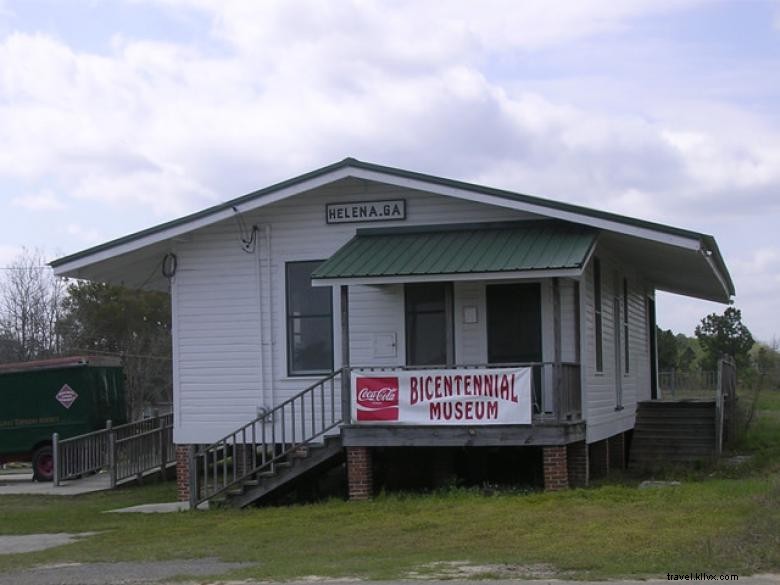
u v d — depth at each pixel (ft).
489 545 43.16
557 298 59.41
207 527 54.39
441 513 53.01
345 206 68.64
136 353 154.30
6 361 151.33
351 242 66.59
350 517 54.19
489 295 65.77
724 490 54.34
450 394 60.39
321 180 66.08
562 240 62.23
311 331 69.36
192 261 71.36
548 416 61.21
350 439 61.41
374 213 68.18
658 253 74.13
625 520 46.68
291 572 38.37
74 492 79.41
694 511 47.88
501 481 67.26
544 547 41.63
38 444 96.37
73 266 69.92
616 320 79.51
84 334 156.15
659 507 50.01
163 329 163.43
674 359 207.21
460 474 68.39
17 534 56.65
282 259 69.82
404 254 62.69
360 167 65.36
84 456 87.92
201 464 70.49
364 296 68.33
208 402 70.64
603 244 72.79
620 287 81.51
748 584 32.58
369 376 61.52
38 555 47.24
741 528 42.32
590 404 67.00
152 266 76.18
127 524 57.72
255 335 70.13
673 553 38.14
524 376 59.52
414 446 61.46
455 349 66.13
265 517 56.70
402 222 67.77
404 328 67.51
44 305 160.45
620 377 80.07
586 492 56.65
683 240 61.21
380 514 54.34
